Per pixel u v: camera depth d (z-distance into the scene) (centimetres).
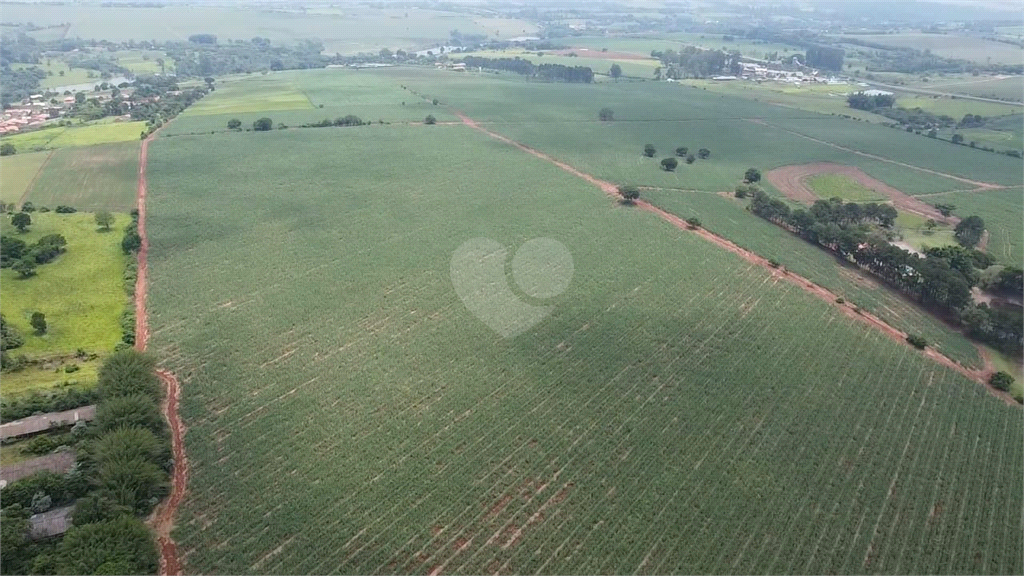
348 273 11175
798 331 9906
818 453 7350
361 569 5738
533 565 5862
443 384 8325
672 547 6103
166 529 6044
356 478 6731
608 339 9500
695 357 9144
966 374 9150
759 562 5984
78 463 6588
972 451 7525
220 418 7550
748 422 7819
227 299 10206
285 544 5981
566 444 7362
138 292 10388
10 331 8862
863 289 11569
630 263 11962
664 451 7288
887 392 8525
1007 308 10912
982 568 6031
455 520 6306
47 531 5884
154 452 6525
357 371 8531
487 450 7219
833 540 6228
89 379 8181
